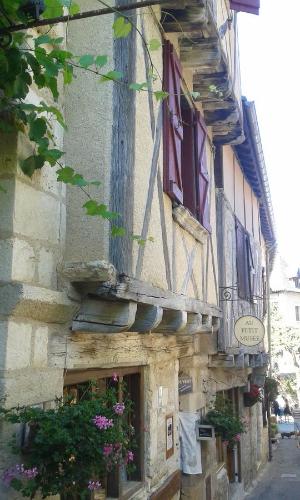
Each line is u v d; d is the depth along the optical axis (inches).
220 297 301.3
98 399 120.0
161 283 163.3
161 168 170.2
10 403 103.7
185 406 255.9
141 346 183.2
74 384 142.8
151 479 186.5
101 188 131.2
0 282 105.4
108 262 125.3
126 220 133.0
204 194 238.4
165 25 186.9
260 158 403.2
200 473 244.8
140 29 154.4
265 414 634.2
